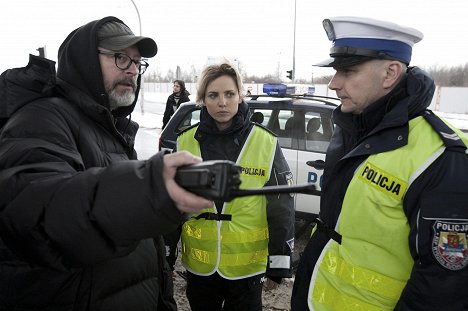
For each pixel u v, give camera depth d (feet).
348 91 4.44
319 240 4.76
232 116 6.24
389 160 3.96
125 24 4.68
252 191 2.22
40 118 3.42
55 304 3.32
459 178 3.51
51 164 2.99
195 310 6.64
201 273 6.27
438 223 3.50
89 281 3.46
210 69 6.15
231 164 2.21
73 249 2.71
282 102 13.44
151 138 35.96
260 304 6.50
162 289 4.94
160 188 2.47
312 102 13.16
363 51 4.19
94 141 3.93
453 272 3.45
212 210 6.18
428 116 4.06
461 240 3.46
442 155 3.65
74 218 2.62
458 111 82.74
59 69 4.23
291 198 6.56
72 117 3.76
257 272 6.30
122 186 2.56
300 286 4.86
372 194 4.00
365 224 4.06
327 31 4.52
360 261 4.09
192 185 2.31
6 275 3.26
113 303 3.67
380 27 4.13
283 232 6.31
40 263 2.91
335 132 5.30
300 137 12.98
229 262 6.08
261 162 6.28
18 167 2.92
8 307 3.32
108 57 4.26
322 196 4.83
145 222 2.56
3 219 2.82
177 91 28.40
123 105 4.66
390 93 4.27
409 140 3.94
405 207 3.79
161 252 4.92
